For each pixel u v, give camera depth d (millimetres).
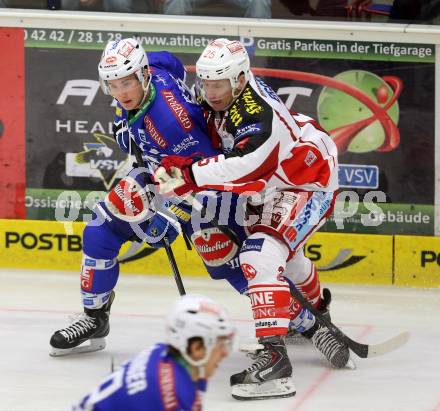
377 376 14523
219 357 8656
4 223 21562
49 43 21406
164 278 21281
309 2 21281
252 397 13250
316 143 14211
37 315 17922
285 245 13758
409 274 21250
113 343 16156
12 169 21531
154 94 13820
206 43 21266
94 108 21406
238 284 14805
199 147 13969
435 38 21094
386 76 21219
